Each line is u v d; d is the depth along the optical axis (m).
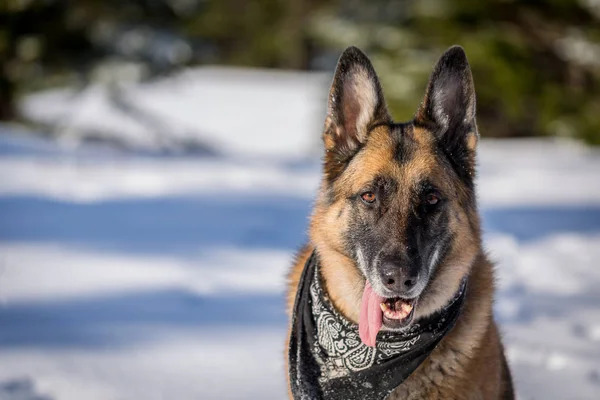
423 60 21.53
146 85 23.17
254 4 40.16
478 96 22.30
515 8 22.59
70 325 6.29
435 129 4.43
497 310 7.05
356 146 4.50
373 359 4.14
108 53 22.31
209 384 5.16
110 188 13.71
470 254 4.28
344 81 4.50
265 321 6.58
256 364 5.55
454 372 4.10
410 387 4.14
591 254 9.49
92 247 9.29
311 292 4.38
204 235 10.22
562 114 23.05
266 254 9.24
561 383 5.30
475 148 4.46
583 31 22.83
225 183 14.90
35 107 28.39
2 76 21.47
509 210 12.54
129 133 25.77
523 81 22.02
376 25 22.75
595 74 23.34
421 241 4.08
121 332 6.15
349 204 4.28
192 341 5.98
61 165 15.71
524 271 8.66
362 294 4.21
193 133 26.16
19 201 12.00
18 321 6.36
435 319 4.13
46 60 21.56
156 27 22.94
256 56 43.75
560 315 6.90
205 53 23.94
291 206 12.69
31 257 8.66
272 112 35.22
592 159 20.00
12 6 20.55
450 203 4.25
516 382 5.34
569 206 13.01
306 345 4.33
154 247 9.45
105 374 5.24
